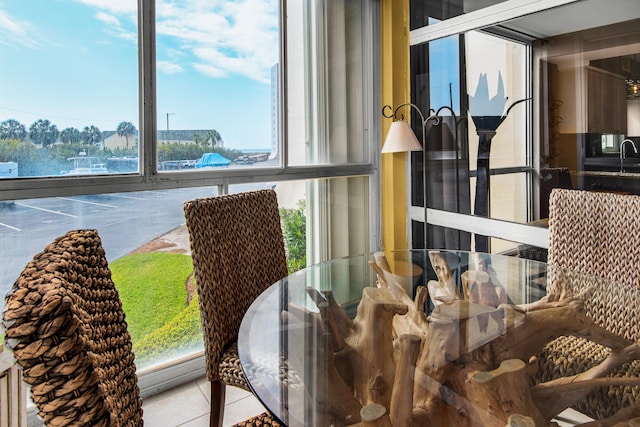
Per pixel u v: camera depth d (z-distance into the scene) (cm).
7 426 128
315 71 271
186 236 217
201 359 223
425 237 279
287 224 263
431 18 280
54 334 47
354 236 300
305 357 104
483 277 157
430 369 92
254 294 168
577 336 112
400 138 255
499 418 77
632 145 190
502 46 239
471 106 260
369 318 121
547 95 221
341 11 283
